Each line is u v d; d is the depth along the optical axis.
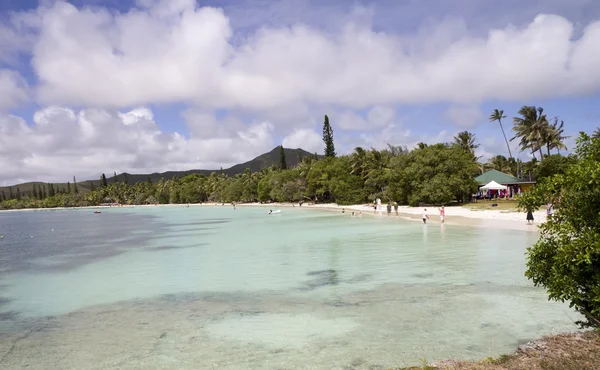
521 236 26.44
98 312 13.54
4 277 21.47
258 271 19.08
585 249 6.88
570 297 7.32
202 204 151.88
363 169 81.38
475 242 24.69
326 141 103.94
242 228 45.28
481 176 71.44
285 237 33.41
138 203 185.38
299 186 96.62
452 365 7.21
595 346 7.22
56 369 9.09
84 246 35.16
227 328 11.11
